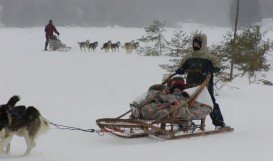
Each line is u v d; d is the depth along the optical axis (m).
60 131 7.99
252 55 16.75
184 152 6.24
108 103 11.16
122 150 6.39
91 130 7.45
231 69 15.44
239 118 9.48
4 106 6.39
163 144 6.86
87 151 6.40
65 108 10.37
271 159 5.86
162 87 7.57
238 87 14.11
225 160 5.79
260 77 16.38
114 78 15.28
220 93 13.03
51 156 6.11
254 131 7.98
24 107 6.58
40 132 6.56
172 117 7.20
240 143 6.91
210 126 8.71
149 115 7.22
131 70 17.56
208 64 7.91
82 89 13.02
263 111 10.31
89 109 10.33
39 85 13.55
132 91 12.90
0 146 6.28
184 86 7.89
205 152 6.25
